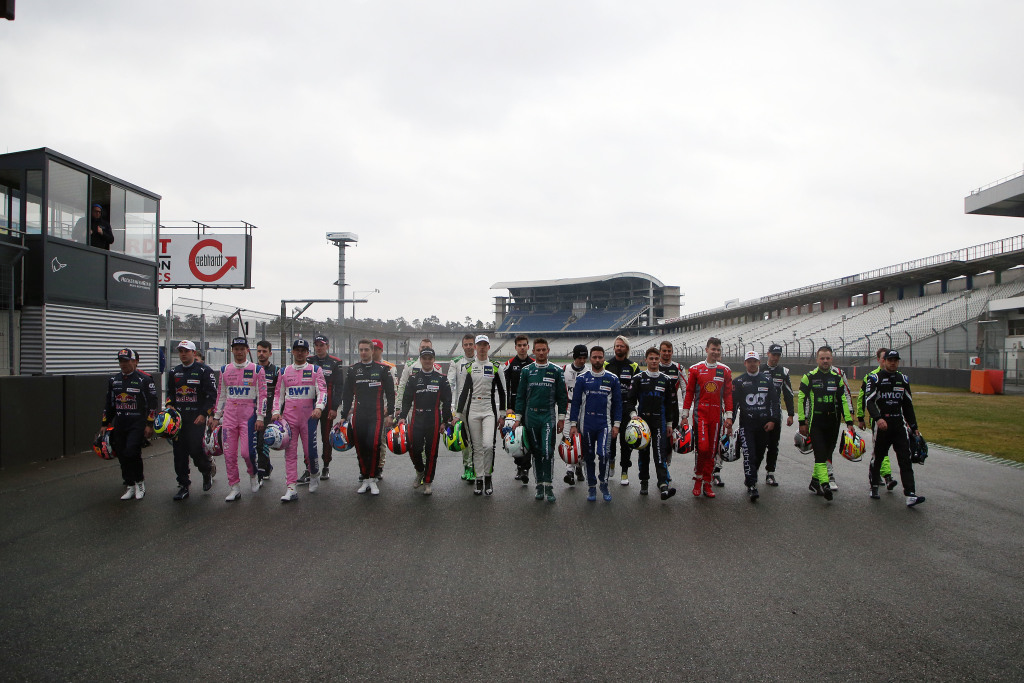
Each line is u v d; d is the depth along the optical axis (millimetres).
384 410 7582
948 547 5230
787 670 3172
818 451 7160
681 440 7098
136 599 4109
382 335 26812
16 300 10539
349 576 4539
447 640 3516
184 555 5004
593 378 6949
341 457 10438
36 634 3596
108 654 3355
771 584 4375
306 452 7469
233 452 6992
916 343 30531
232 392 7062
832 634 3588
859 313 42000
